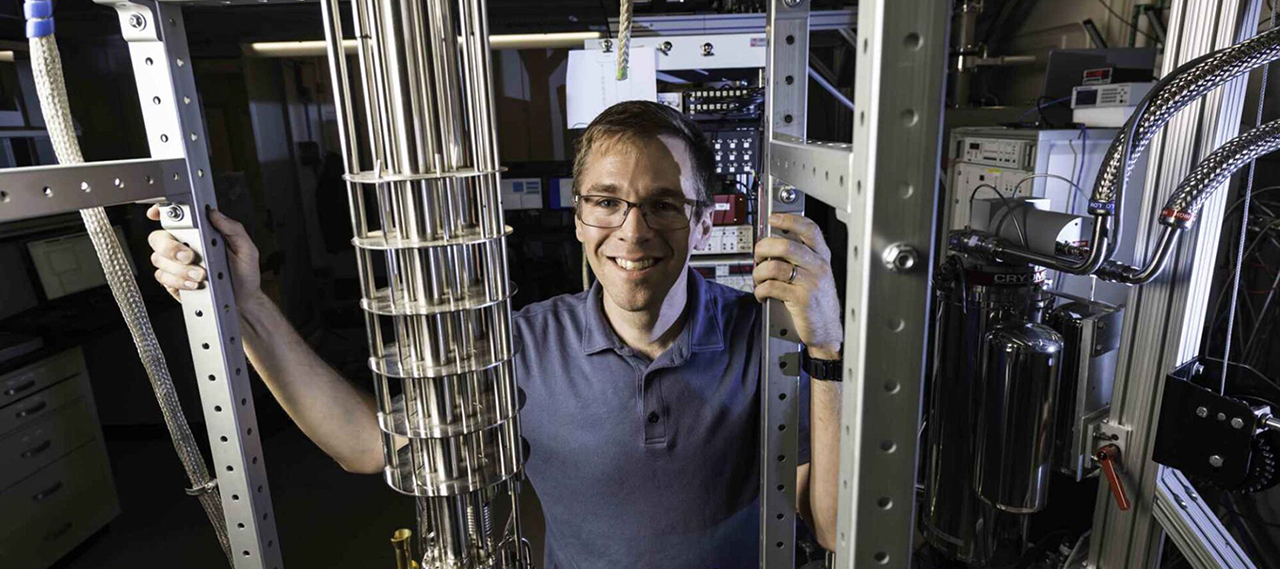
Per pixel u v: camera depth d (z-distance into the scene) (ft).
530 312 3.75
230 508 2.65
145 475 9.96
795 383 2.83
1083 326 4.89
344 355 11.55
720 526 3.48
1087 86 7.27
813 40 9.01
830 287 2.54
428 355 1.68
